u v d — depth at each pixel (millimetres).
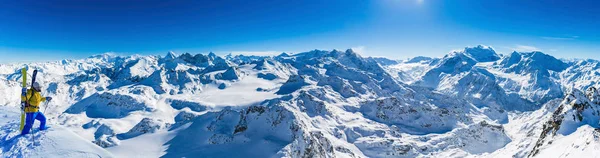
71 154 13820
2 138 14570
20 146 13898
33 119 15133
